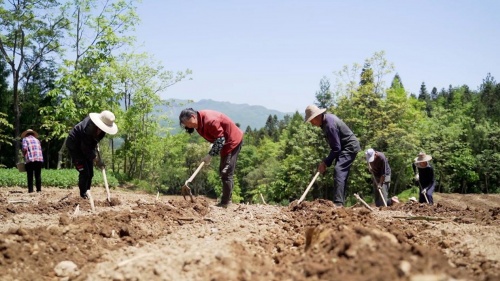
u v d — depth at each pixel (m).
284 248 4.72
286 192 39.09
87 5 23.59
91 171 8.51
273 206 8.32
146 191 23.27
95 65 24.23
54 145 33.28
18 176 17.36
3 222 6.19
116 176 24.75
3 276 3.71
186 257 3.82
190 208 7.19
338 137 7.67
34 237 4.57
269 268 3.56
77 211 6.93
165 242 5.02
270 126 135.25
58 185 17.64
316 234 4.18
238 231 5.68
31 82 30.70
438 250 4.54
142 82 25.05
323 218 5.93
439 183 44.97
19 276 3.78
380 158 10.22
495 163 44.19
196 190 54.41
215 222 6.43
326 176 32.88
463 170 42.91
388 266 2.64
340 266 2.87
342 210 6.19
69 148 8.17
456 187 45.75
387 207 8.41
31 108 31.38
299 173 34.91
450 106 82.62
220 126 7.35
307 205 7.27
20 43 26.23
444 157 42.62
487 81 90.31
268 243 5.06
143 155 27.56
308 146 35.00
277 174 41.06
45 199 9.75
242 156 66.00
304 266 3.17
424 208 7.96
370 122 32.34
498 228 5.63
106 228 5.27
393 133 31.58
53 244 4.43
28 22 25.17
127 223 5.77
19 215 6.80
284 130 72.19
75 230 4.98
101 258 4.35
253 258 4.08
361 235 3.35
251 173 57.19
